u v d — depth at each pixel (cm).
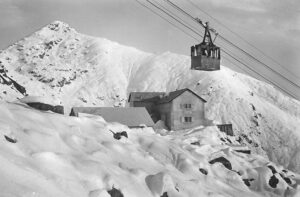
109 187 2056
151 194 2292
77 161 2177
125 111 7006
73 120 2902
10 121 2273
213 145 4394
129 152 2834
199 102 8725
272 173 3641
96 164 2209
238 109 18050
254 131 16488
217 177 3269
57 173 1925
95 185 2009
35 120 2484
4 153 1831
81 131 2778
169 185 2383
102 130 3027
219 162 3594
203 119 8712
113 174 2219
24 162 1855
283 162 14500
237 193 3020
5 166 1675
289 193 3369
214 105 18388
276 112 18562
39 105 2991
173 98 8562
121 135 3150
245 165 3800
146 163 2802
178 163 3141
